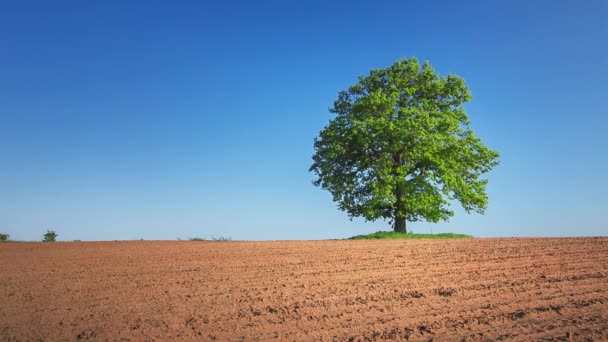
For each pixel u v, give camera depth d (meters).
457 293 9.76
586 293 9.43
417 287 10.43
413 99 34.53
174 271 12.89
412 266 13.45
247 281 11.39
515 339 6.81
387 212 34.00
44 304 9.20
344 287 10.53
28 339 7.20
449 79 35.06
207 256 16.03
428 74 34.59
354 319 8.05
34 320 8.15
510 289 10.00
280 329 7.57
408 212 33.22
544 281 10.76
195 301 9.38
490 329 7.32
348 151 33.56
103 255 16.27
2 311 8.73
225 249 18.22
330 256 15.88
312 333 7.35
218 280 11.54
